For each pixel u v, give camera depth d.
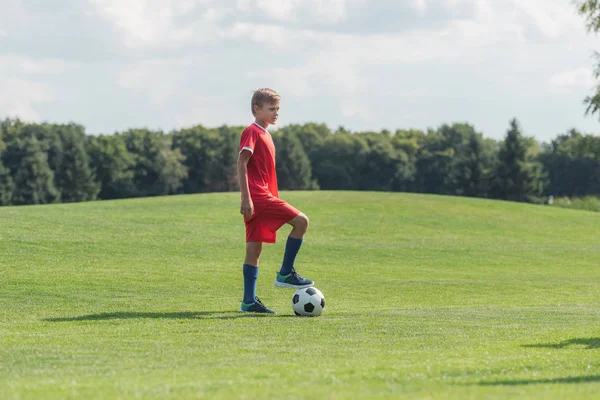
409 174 131.25
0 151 109.31
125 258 20.86
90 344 8.17
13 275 16.72
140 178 122.44
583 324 10.59
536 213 42.25
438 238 32.22
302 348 7.89
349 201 42.00
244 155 11.21
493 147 109.69
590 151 51.62
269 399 4.79
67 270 17.97
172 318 10.74
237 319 10.58
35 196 101.19
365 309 13.20
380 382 5.59
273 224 11.40
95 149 116.81
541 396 4.83
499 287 18.77
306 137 141.62
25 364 6.84
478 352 7.53
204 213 34.75
